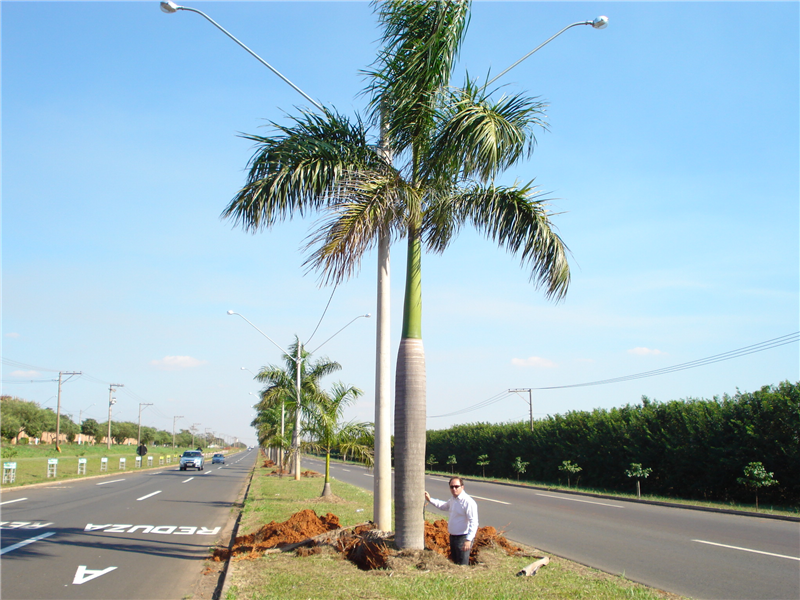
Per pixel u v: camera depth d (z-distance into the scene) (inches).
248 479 1347.2
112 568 343.6
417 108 332.2
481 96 335.3
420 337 327.0
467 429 1966.0
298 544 353.1
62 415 3978.8
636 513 705.6
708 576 333.1
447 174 341.7
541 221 346.9
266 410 1350.9
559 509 747.4
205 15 341.7
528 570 292.0
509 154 343.9
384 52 335.0
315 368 1083.9
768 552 417.1
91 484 1122.7
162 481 1246.3
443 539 360.5
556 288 348.2
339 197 313.4
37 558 366.3
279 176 324.5
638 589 270.4
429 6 323.6
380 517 372.2
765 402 833.5
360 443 736.3
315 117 345.1
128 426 5064.0
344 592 250.2
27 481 1138.7
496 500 880.9
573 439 1330.0
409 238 335.0
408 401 318.0
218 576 325.7
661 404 1080.2
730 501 882.1
